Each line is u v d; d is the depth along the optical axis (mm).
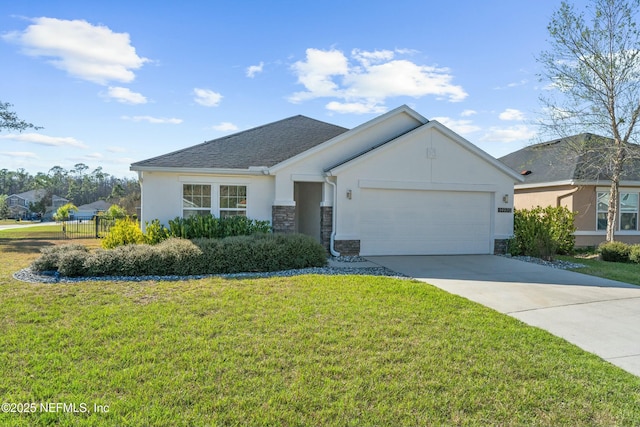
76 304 7051
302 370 4590
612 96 16422
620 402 4070
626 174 18609
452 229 15289
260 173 14266
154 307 6887
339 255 14133
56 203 80688
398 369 4664
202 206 14391
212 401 3895
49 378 4285
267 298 7605
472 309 7285
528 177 21609
